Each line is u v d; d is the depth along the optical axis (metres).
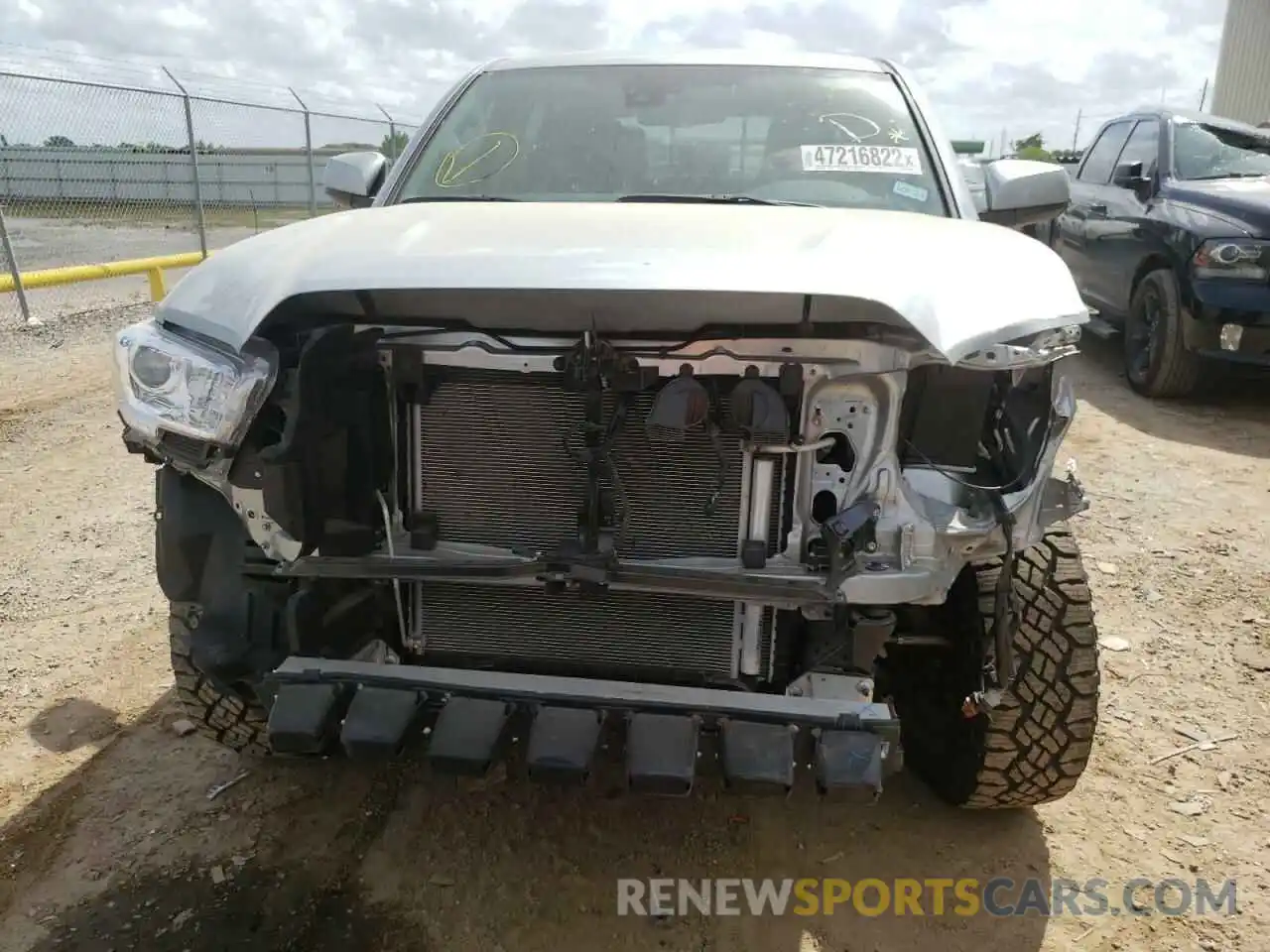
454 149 3.31
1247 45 18.28
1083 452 6.02
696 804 2.88
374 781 2.96
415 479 2.27
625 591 2.24
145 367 2.11
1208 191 6.77
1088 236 8.22
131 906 2.44
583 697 2.11
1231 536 4.81
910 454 2.19
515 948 2.35
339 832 2.74
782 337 2.09
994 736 2.51
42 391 7.38
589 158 3.17
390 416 2.25
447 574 2.10
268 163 14.75
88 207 12.83
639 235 2.18
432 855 2.65
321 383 2.07
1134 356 7.38
